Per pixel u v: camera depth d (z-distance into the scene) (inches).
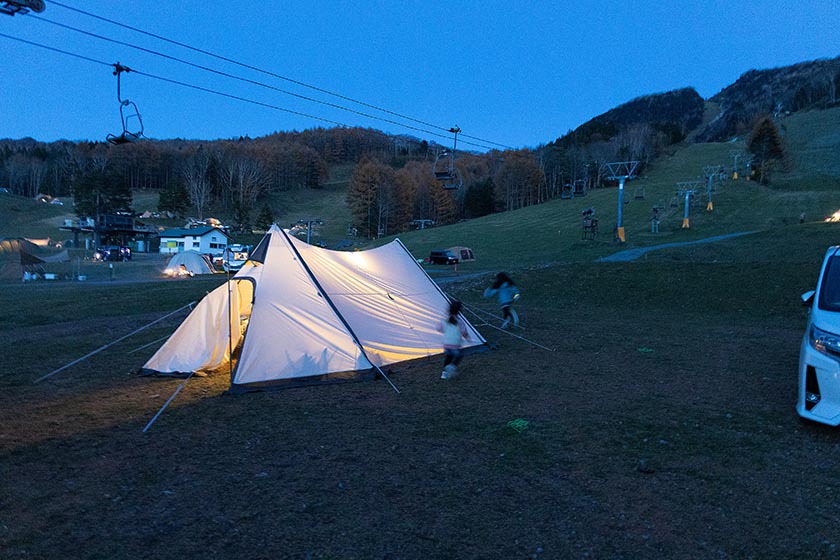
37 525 148.5
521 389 289.6
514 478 176.4
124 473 184.7
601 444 204.7
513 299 507.5
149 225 3779.5
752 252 1097.4
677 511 151.3
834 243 1077.1
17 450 207.5
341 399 281.4
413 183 4566.9
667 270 793.6
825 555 127.6
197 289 957.8
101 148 5703.7
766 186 3097.9
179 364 344.2
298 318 334.3
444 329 325.4
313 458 197.2
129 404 273.4
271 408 265.4
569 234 2337.6
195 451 205.6
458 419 241.0
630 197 3016.7
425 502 160.4
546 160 4709.6
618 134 5585.6
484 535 140.7
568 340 442.0
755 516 147.5
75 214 3860.7
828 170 3422.7
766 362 343.3
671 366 337.1
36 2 304.8
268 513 154.5
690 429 218.8
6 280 1443.2
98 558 131.6
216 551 134.4
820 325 210.7
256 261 366.0
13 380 330.0
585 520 147.6
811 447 196.2
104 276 1584.6
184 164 5265.8
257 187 5118.1
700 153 4618.6
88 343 470.9
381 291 405.1
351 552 133.2
